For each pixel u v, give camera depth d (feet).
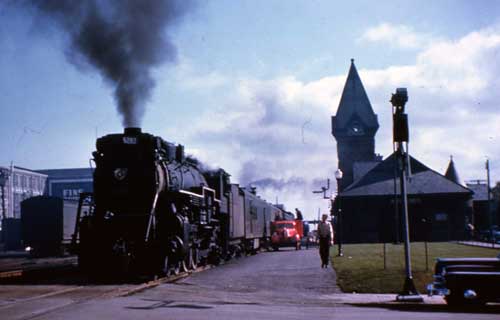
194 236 66.64
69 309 33.53
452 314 32.50
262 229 129.08
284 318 30.78
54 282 52.37
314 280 53.36
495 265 35.58
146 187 57.00
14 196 294.25
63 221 139.64
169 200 60.44
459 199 191.52
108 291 43.78
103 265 55.26
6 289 45.44
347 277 54.13
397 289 45.24
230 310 34.17
